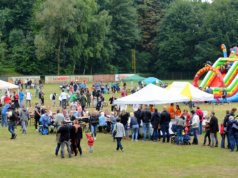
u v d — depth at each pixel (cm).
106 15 9819
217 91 4691
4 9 10006
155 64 11144
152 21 11269
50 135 2816
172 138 2591
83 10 9250
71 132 2133
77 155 2173
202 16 10575
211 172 1823
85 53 9562
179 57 10712
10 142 2539
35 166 1923
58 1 8644
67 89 5831
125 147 2405
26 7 9994
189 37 10550
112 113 3047
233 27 10181
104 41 10325
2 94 5019
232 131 2291
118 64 11194
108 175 1759
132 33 10850
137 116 2725
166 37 10831
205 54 10275
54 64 9681
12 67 9419
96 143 2530
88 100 4531
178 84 3456
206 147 2412
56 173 1794
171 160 2058
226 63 5288
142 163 1992
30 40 9612
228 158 2111
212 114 2433
